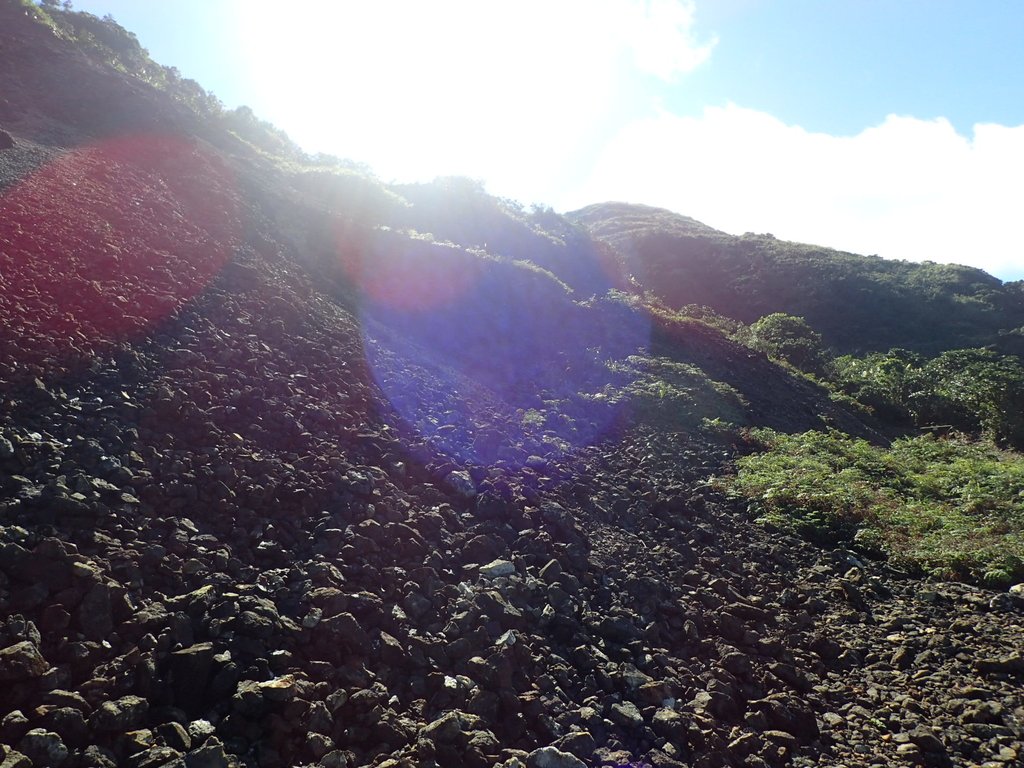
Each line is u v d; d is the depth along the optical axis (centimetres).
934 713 434
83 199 809
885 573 685
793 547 730
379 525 478
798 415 1559
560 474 757
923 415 2173
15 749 244
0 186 727
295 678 318
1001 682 470
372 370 818
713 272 4859
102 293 627
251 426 548
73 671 291
